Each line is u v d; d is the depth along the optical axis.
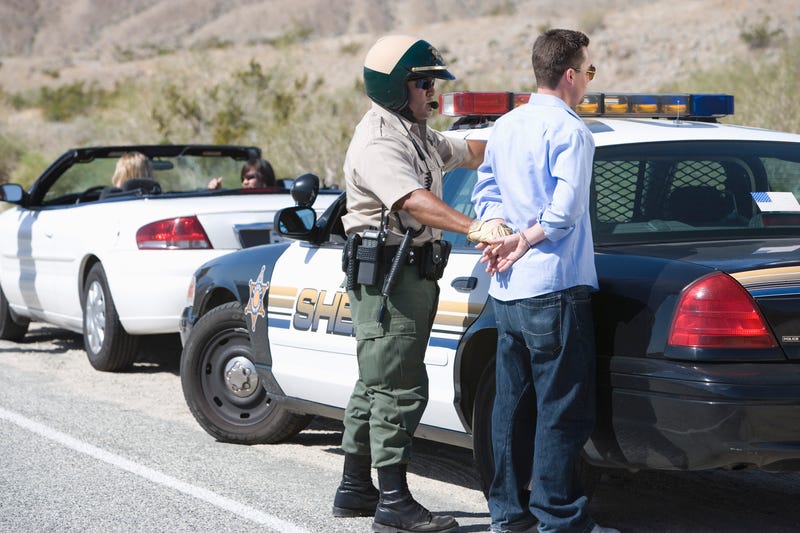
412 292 9.19
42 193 19.16
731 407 7.82
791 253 8.41
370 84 9.16
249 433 12.75
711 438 7.90
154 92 47.69
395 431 9.32
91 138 70.81
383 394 9.34
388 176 8.98
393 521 9.41
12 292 19.84
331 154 38.88
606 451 8.55
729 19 85.00
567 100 8.57
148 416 14.22
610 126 10.34
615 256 8.77
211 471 11.60
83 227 17.08
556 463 8.41
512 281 8.38
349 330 10.85
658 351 8.14
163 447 12.62
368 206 9.28
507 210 8.53
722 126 10.73
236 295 12.48
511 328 8.53
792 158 10.03
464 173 10.62
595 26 96.31
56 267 18.03
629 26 92.69
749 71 39.38
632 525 9.73
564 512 8.51
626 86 80.31
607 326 8.45
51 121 96.81
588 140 8.29
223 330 12.80
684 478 11.27
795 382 7.89
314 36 165.12
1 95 108.88
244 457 12.23
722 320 7.98
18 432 13.20
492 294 8.66
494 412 8.89
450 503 10.52
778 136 10.41
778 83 34.47
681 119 11.48
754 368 7.93
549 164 8.30
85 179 19.41
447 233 10.23
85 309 17.30
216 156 19.58
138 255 15.90
